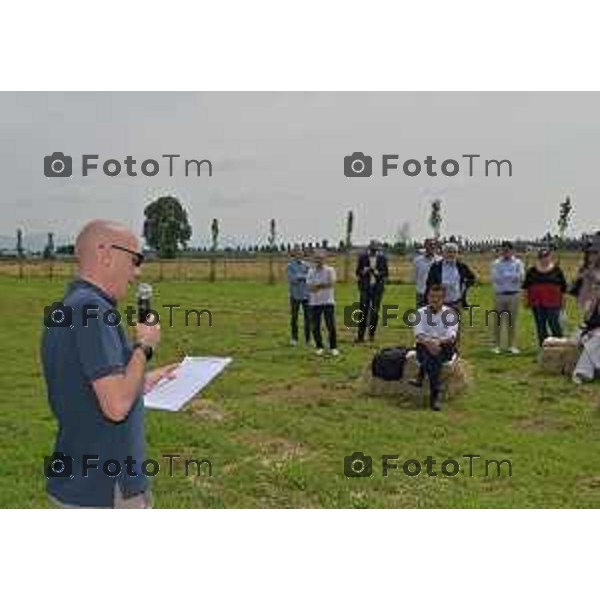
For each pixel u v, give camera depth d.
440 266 14.13
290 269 15.80
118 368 3.00
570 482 7.29
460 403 10.62
